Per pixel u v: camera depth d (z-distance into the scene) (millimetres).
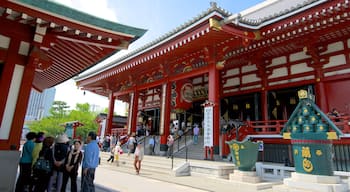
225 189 8508
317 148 4973
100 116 29078
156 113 26453
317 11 10633
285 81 15656
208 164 11078
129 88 23047
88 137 6535
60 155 6188
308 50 14031
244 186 8750
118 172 12906
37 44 6188
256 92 17141
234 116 19000
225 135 14531
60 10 5453
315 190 4566
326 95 13734
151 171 13055
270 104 16422
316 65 14281
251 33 12891
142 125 26969
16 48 6148
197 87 22031
